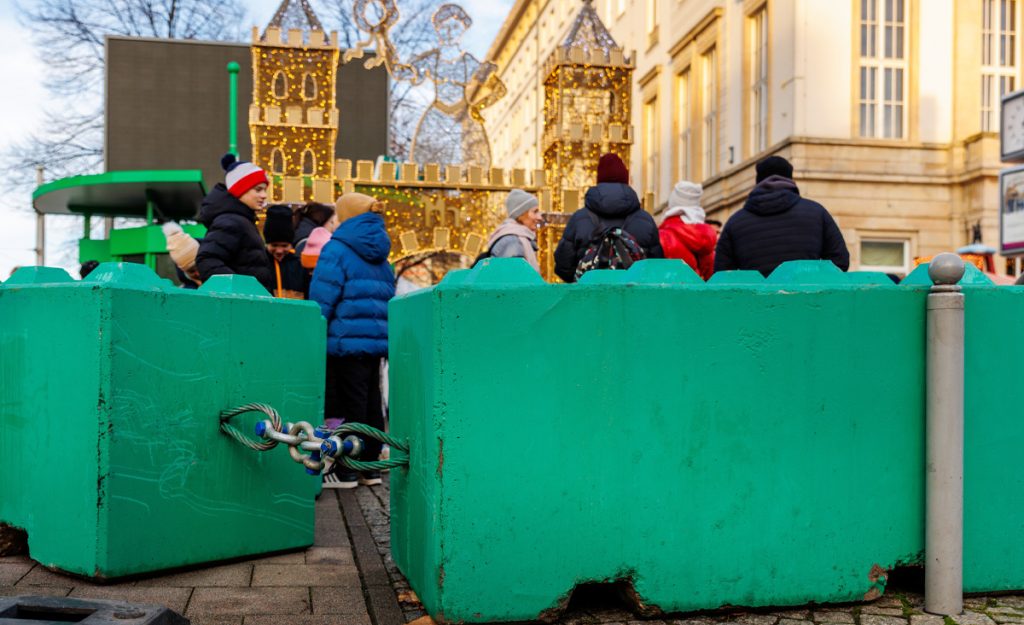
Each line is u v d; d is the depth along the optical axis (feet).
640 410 9.75
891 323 10.38
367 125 62.69
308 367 13.37
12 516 11.59
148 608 7.02
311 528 13.19
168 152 66.28
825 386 10.22
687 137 93.20
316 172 33.76
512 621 9.50
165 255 60.90
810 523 10.18
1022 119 33.12
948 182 66.28
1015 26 67.82
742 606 10.04
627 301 9.74
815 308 10.19
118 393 10.50
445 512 9.36
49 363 10.96
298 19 33.88
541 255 34.60
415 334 10.46
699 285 9.95
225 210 17.58
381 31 35.50
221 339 11.81
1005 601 10.56
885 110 67.26
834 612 10.16
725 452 9.96
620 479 9.72
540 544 9.54
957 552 10.10
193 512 11.47
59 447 10.85
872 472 10.33
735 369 9.98
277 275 20.77
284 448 12.78
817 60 66.59
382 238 18.75
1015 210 33.47
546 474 9.55
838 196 65.77
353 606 10.19
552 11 153.07
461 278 9.93
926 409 10.40
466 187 34.24
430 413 9.59
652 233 17.69
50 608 7.05
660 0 100.83
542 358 9.53
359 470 10.82
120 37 65.62
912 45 66.74
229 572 11.59
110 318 10.39
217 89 67.05
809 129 66.39
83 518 10.55
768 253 16.90
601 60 35.91
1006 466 10.71
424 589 9.94
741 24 77.41
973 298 10.63
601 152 35.76
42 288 11.07
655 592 9.81
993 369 10.67
